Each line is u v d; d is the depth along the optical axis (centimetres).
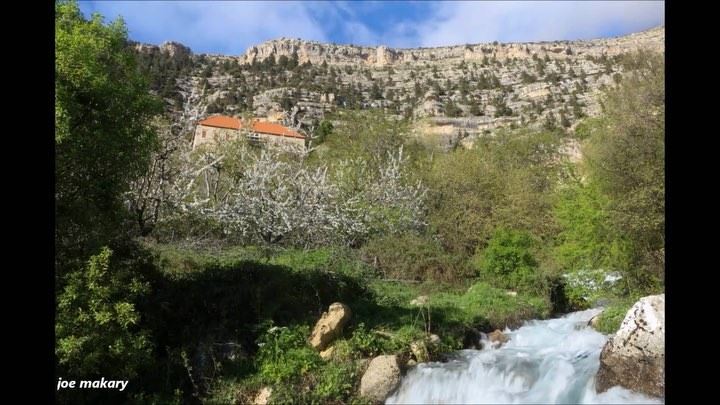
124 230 991
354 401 873
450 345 1097
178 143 1420
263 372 883
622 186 1348
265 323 949
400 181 2297
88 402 797
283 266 1173
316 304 1088
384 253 1677
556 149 3231
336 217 1661
